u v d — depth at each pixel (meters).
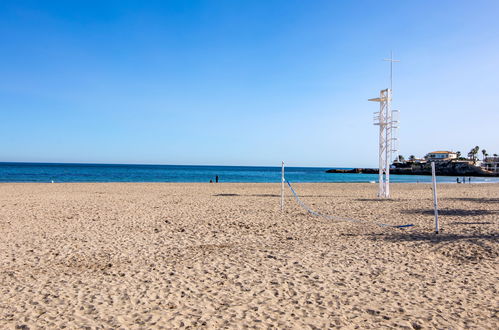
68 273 6.03
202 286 5.38
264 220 11.59
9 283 5.50
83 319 4.20
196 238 8.84
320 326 4.01
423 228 10.01
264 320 4.17
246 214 12.96
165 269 6.24
